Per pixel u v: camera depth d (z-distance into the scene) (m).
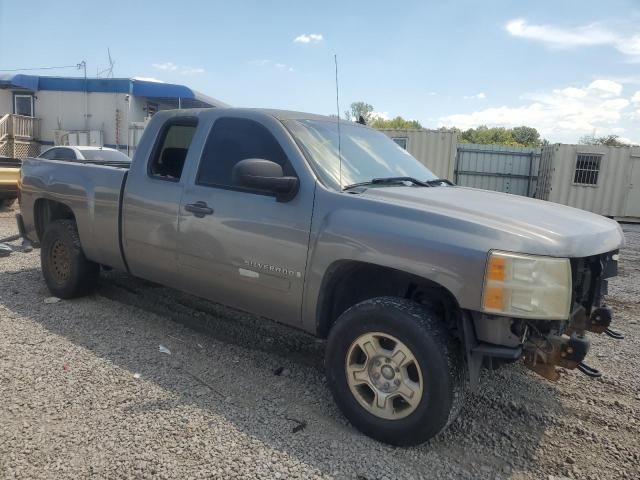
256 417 3.35
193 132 4.39
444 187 4.09
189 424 3.22
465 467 2.97
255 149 3.88
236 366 4.12
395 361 3.06
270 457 2.93
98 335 4.59
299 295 3.52
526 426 3.48
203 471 2.77
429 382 2.92
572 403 3.83
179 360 4.16
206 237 3.99
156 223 4.38
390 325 3.04
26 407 3.32
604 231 3.35
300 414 3.43
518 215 3.15
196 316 5.22
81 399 3.45
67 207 5.57
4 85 23.48
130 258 4.73
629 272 9.05
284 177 3.50
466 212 3.09
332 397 3.57
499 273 2.76
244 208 3.76
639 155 19.28
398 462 2.96
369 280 3.59
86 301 5.49
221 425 3.23
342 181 3.60
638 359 4.72
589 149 19.41
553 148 19.72
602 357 4.75
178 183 4.27
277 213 3.59
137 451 2.92
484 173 21.45
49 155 14.45
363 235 3.17
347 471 2.84
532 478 2.91
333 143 3.95
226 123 4.11
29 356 4.06
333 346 3.30
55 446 2.93
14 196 12.29
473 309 2.82
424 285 3.26
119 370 3.91
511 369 4.37
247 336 4.77
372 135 4.57
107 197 4.84
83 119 23.27
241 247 3.77
